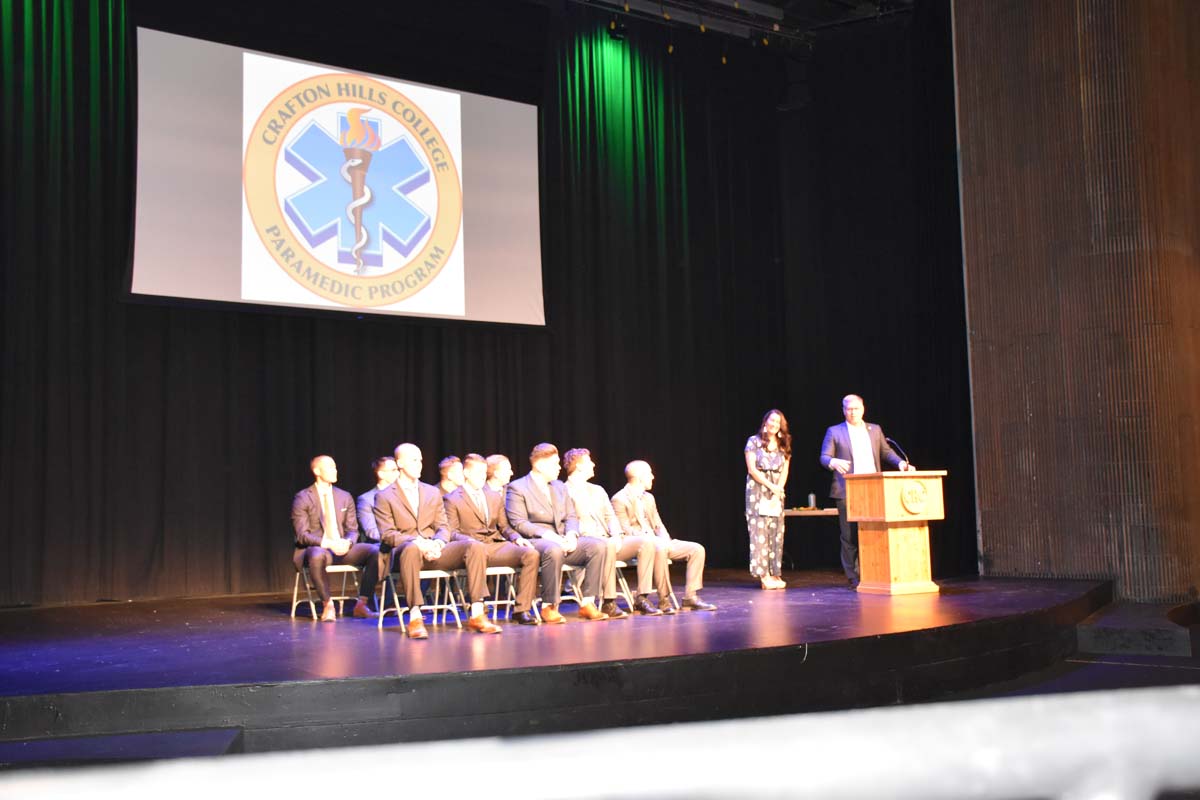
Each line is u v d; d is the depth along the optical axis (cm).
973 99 769
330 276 747
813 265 999
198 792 61
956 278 873
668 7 942
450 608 538
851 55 984
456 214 807
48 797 61
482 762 61
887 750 61
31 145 676
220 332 740
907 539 625
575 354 900
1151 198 702
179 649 450
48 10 698
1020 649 504
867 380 970
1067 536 715
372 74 780
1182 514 694
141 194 682
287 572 755
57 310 680
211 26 717
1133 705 63
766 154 1012
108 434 696
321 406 775
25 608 655
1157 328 696
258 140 727
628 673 389
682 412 950
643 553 558
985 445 754
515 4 850
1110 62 712
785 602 591
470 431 847
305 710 357
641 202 941
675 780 59
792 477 985
